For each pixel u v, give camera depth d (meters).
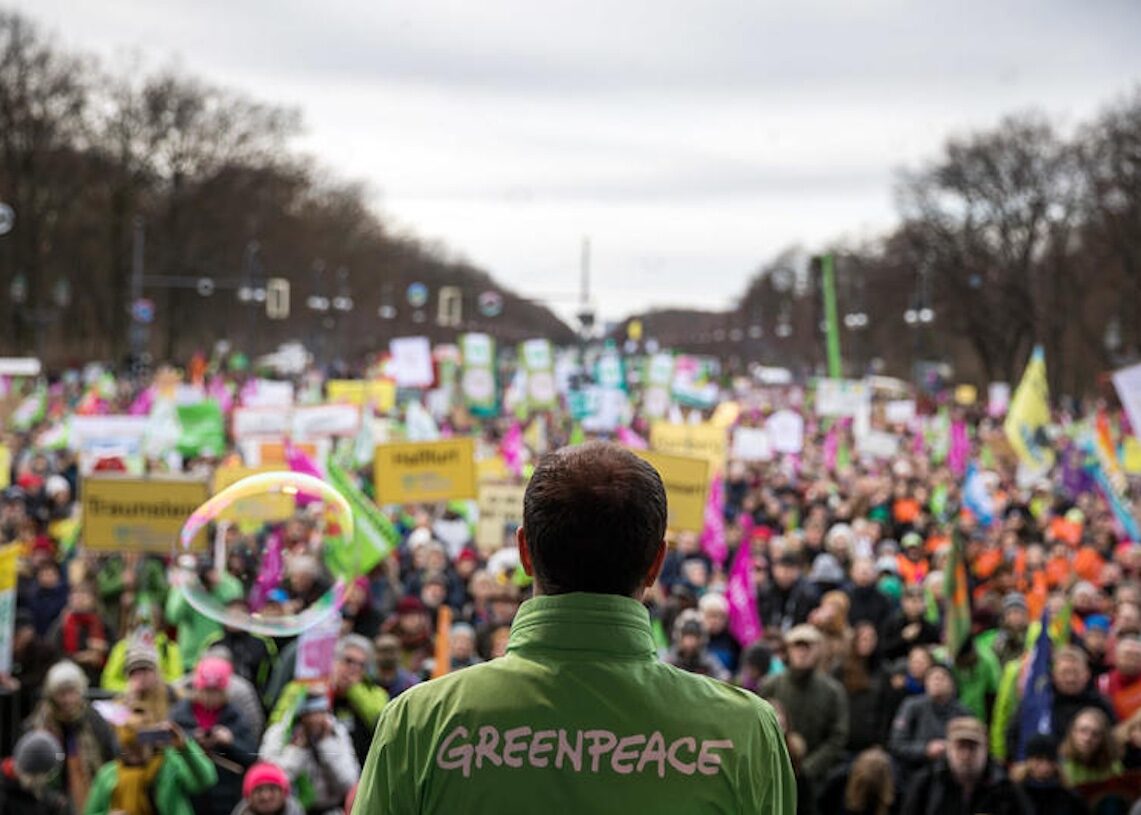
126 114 78.50
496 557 15.44
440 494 17.38
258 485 5.27
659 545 2.87
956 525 11.94
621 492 2.83
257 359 94.12
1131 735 9.84
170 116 79.94
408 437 24.73
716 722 2.78
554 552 2.83
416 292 68.75
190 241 81.06
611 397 32.78
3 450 19.73
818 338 87.44
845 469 32.00
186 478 13.38
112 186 77.94
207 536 12.71
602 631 2.80
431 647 12.49
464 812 2.71
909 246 86.88
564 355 84.75
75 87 75.25
